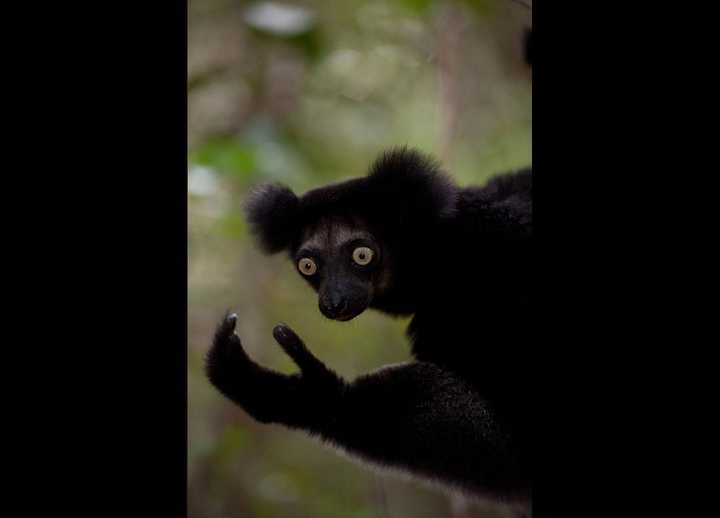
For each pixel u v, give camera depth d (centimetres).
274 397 268
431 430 266
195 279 324
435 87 328
